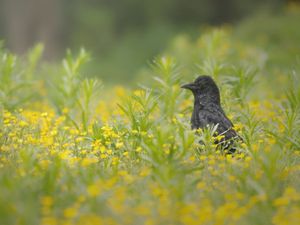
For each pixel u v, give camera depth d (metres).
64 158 11.20
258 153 11.10
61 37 46.56
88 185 9.57
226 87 15.02
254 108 15.68
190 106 14.98
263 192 9.33
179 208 8.73
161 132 10.30
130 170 11.07
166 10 52.91
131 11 52.38
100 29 49.28
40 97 19.14
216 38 19.67
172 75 15.02
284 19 35.34
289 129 12.70
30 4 45.41
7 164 10.77
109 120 14.09
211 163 10.76
